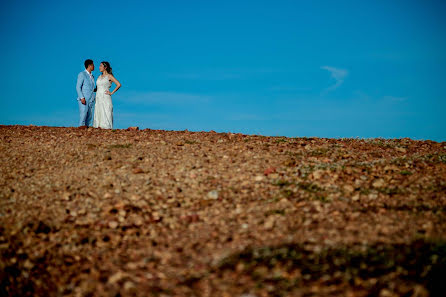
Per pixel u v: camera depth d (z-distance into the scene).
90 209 6.62
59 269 5.34
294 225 5.84
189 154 9.16
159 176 7.80
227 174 7.88
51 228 6.12
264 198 6.85
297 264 4.80
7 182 7.63
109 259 5.41
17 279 5.25
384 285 4.38
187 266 5.04
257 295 4.33
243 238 5.56
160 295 4.51
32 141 10.46
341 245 5.15
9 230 6.07
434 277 4.45
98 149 9.60
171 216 6.39
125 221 6.28
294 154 9.26
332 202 6.57
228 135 11.49
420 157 9.11
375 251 4.97
